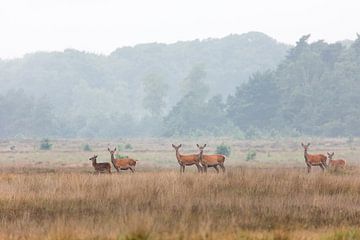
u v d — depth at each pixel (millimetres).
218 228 48719
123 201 67312
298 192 77250
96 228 48531
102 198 69812
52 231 46312
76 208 64125
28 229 50812
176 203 65562
